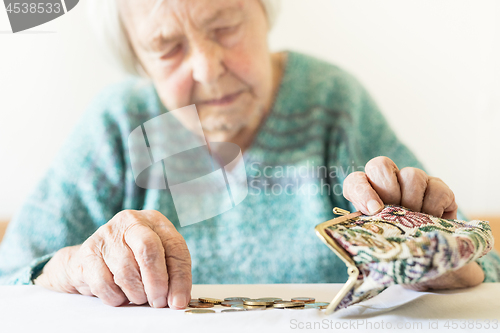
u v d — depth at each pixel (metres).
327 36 1.21
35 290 0.53
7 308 0.43
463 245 0.30
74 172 0.96
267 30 0.94
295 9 1.20
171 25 0.85
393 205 0.44
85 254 0.46
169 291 0.42
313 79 1.00
